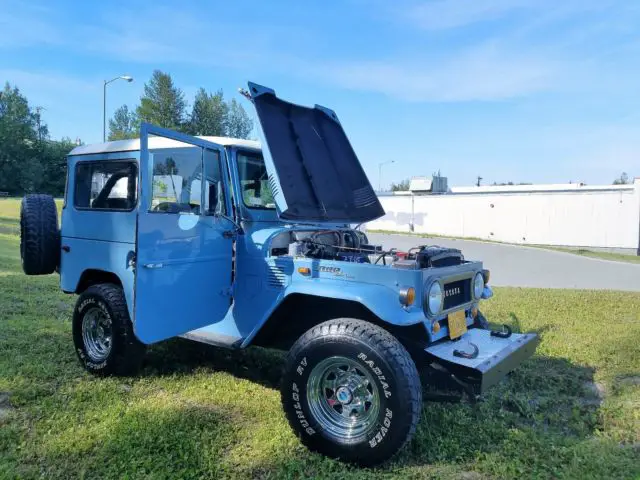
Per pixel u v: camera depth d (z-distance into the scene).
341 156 5.09
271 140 4.12
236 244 4.25
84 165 4.57
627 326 6.58
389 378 2.97
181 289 3.78
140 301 3.48
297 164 4.34
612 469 3.05
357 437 3.06
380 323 3.64
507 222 25.62
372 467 3.05
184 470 2.89
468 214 27.03
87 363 4.40
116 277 4.46
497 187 42.28
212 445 3.21
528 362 5.03
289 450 3.20
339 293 3.45
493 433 3.51
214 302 4.08
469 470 3.06
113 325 4.20
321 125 4.98
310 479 2.90
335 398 3.21
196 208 3.96
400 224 30.41
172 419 3.51
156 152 3.84
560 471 3.04
